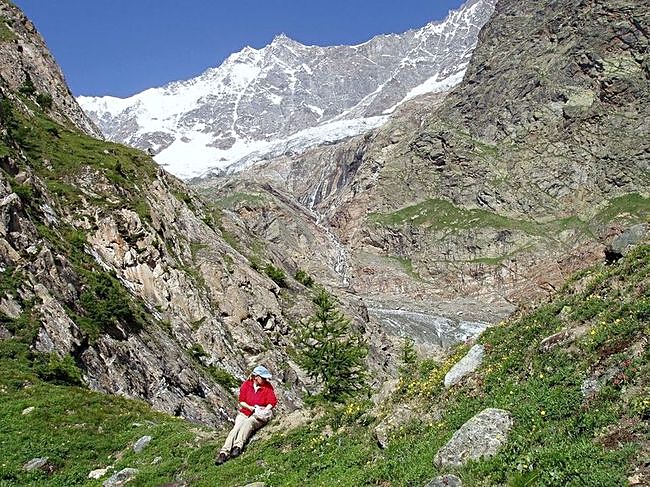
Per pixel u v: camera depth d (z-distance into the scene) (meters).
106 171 68.06
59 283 42.53
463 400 17.56
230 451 19.80
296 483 16.48
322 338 53.56
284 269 113.56
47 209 54.25
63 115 90.69
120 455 24.67
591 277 22.58
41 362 34.47
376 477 14.80
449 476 12.97
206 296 67.75
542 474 11.98
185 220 80.31
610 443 12.25
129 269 57.88
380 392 22.81
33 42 101.56
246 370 61.53
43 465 23.33
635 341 15.22
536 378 16.36
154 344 47.56
